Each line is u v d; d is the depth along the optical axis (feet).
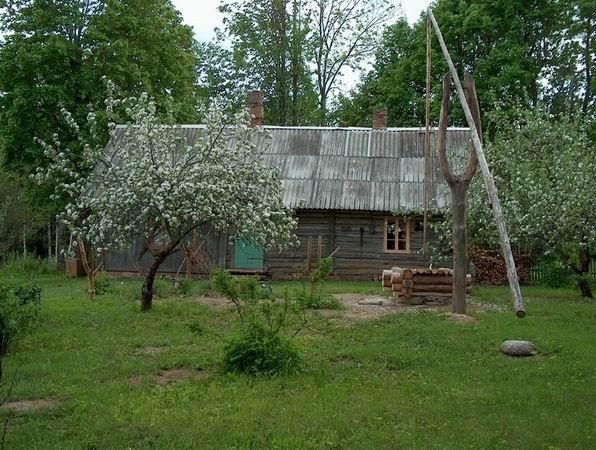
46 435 21.27
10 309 29.89
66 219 48.49
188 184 43.57
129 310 47.44
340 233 83.20
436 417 22.88
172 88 103.81
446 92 47.16
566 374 28.91
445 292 51.80
